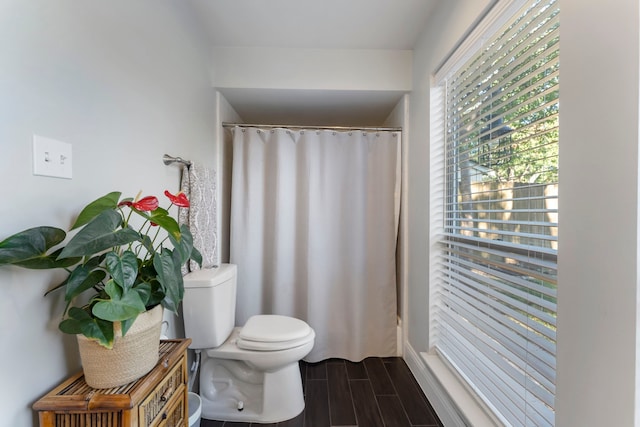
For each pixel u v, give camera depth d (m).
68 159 0.80
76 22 0.83
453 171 1.63
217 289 1.52
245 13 1.68
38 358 0.73
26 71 0.68
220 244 2.13
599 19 0.69
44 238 0.67
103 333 0.70
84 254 0.63
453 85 1.61
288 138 2.18
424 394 1.73
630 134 0.62
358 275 2.16
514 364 1.06
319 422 1.51
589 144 0.72
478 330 1.33
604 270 0.68
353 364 2.09
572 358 0.77
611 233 0.67
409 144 2.11
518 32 1.07
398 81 2.07
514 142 1.08
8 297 0.65
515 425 1.05
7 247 0.61
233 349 1.54
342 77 2.06
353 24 1.79
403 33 1.88
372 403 1.65
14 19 0.65
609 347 0.67
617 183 0.65
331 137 2.18
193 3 1.60
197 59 1.73
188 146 1.61
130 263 0.75
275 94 2.14
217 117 2.08
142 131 1.17
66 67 0.79
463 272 1.46
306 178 2.16
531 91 1.02
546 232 0.96
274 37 1.92
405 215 2.15
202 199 1.66
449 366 1.54
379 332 2.20
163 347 1.00
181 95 1.52
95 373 0.73
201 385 1.59
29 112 0.69
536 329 0.95
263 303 2.19
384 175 2.20
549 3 0.93
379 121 2.82
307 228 2.14
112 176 0.99
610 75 0.67
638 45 0.61
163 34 1.33
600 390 0.69
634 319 0.62
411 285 2.05
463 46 1.39
